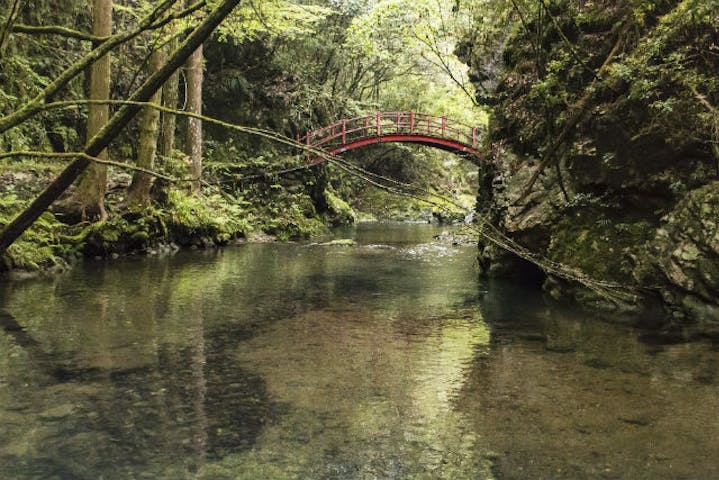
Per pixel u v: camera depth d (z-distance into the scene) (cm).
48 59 1552
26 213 534
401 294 888
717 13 679
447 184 3412
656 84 695
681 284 672
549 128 860
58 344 579
